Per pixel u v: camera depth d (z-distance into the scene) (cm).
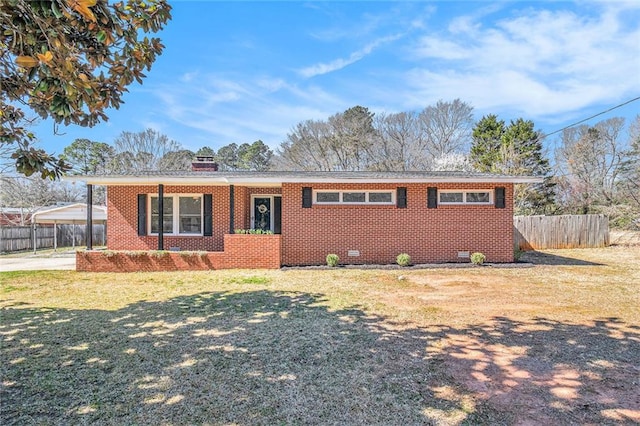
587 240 1678
